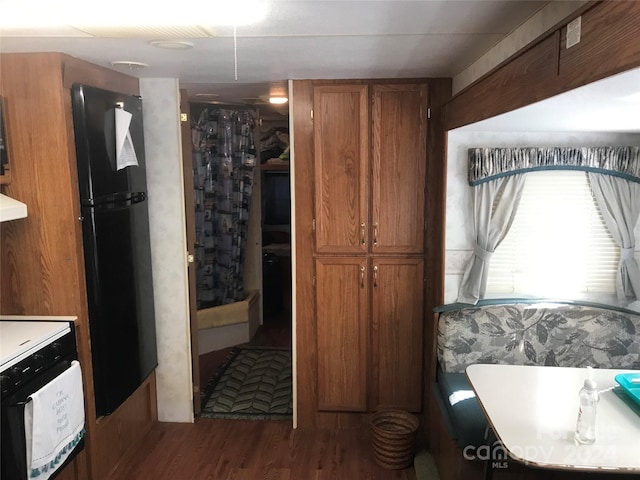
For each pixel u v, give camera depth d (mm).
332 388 3375
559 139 2924
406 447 2949
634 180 2830
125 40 2137
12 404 1993
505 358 2898
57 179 2422
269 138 5578
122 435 2977
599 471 1591
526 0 1630
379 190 3180
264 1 1627
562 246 2990
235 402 3742
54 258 2477
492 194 2934
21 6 1652
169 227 3281
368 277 3266
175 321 3367
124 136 2732
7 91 2363
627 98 1513
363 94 3111
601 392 2090
